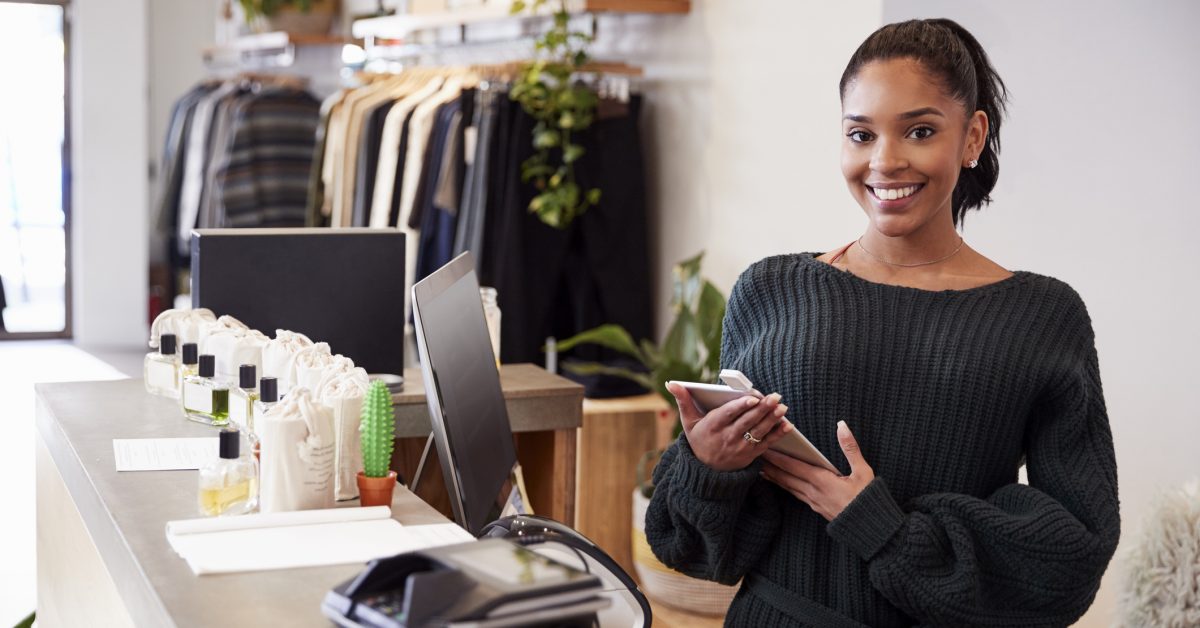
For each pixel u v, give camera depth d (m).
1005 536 1.58
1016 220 3.43
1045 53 3.35
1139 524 2.17
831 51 3.64
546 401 2.84
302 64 8.02
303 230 2.69
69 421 2.29
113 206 8.18
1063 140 3.37
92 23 8.00
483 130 4.58
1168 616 2.06
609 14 4.84
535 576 1.22
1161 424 3.30
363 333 2.75
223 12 8.34
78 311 8.27
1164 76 3.22
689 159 4.42
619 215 4.54
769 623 1.73
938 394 1.65
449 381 1.94
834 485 1.63
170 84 8.97
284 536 1.59
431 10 5.72
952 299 1.68
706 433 1.64
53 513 2.48
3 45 8.23
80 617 2.18
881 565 1.60
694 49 4.36
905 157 1.62
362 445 1.77
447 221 4.84
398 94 5.52
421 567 1.27
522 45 5.34
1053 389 1.65
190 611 1.35
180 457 2.04
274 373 2.18
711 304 3.80
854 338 1.68
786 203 3.89
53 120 8.39
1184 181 3.23
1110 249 3.33
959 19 3.36
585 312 4.61
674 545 1.78
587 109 4.45
